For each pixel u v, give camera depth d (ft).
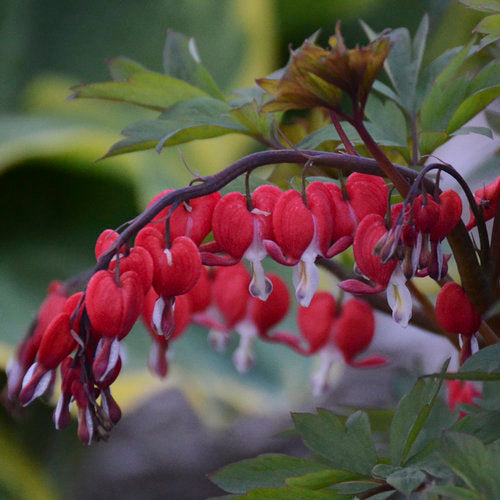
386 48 3.50
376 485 3.65
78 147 7.36
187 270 3.51
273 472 3.67
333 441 3.68
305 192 3.56
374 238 3.56
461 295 3.68
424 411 3.62
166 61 4.09
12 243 7.68
